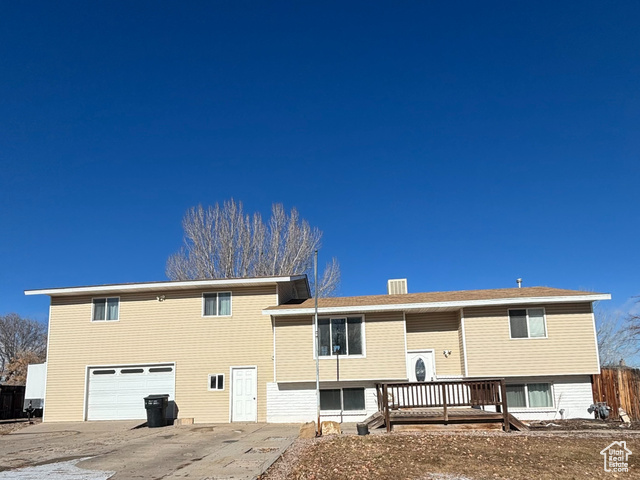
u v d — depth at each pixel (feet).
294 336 68.54
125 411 73.20
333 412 67.36
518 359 64.54
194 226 118.11
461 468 36.76
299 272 118.21
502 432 51.62
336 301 72.84
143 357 74.18
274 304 73.26
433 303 65.82
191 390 72.33
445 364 68.49
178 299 75.36
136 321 75.46
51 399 74.79
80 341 75.97
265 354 72.08
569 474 35.47
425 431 52.65
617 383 64.90
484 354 65.16
